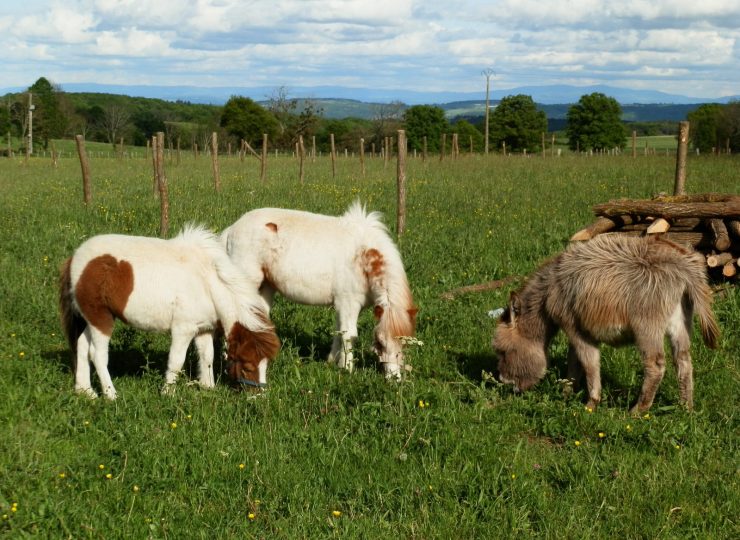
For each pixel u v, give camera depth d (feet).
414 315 23.25
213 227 45.34
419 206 57.82
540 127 289.12
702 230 31.83
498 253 39.01
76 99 410.52
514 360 22.16
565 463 17.98
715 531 15.31
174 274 21.18
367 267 23.38
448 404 20.97
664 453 18.61
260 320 21.75
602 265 20.25
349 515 15.83
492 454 18.17
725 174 85.15
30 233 43.42
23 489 15.94
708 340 20.44
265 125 284.20
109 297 21.03
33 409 20.15
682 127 38.27
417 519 15.60
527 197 64.08
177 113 396.98
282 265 24.53
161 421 19.54
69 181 87.40
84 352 21.83
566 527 15.29
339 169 104.22
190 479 17.01
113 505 15.89
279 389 21.76
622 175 86.89
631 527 15.51
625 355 24.66
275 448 18.25
